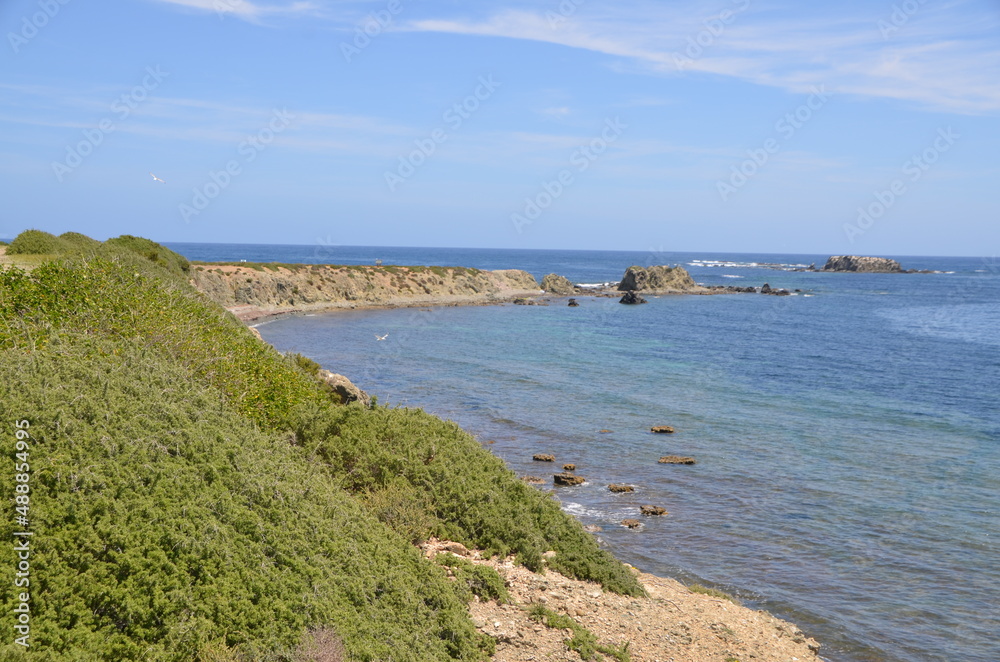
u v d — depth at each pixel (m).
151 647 6.71
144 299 15.03
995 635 14.59
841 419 35.69
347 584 8.80
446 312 95.94
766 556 18.41
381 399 37.16
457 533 12.32
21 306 12.50
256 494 9.15
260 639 7.31
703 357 57.84
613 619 11.21
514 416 34.72
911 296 140.00
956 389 44.78
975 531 20.38
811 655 12.12
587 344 65.06
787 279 196.75
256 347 19.55
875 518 21.34
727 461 27.62
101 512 7.56
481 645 9.52
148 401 9.61
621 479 25.06
